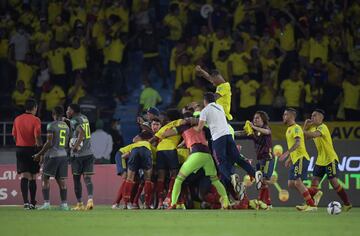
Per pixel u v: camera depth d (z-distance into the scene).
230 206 66.69
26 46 110.69
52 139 66.94
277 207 75.12
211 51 106.12
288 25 106.44
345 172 78.19
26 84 107.50
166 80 109.69
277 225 45.06
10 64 110.44
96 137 94.06
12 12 116.25
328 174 67.12
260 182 64.94
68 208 67.94
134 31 112.31
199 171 68.19
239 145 78.56
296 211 63.66
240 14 110.56
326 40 105.44
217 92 66.94
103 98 109.25
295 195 77.75
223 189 65.94
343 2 110.62
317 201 68.25
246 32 107.56
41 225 45.28
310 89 100.50
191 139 64.88
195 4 113.31
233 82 103.38
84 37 110.25
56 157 67.19
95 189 81.69
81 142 66.88
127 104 109.00
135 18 112.06
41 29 111.44
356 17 109.94
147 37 108.31
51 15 114.62
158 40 110.31
